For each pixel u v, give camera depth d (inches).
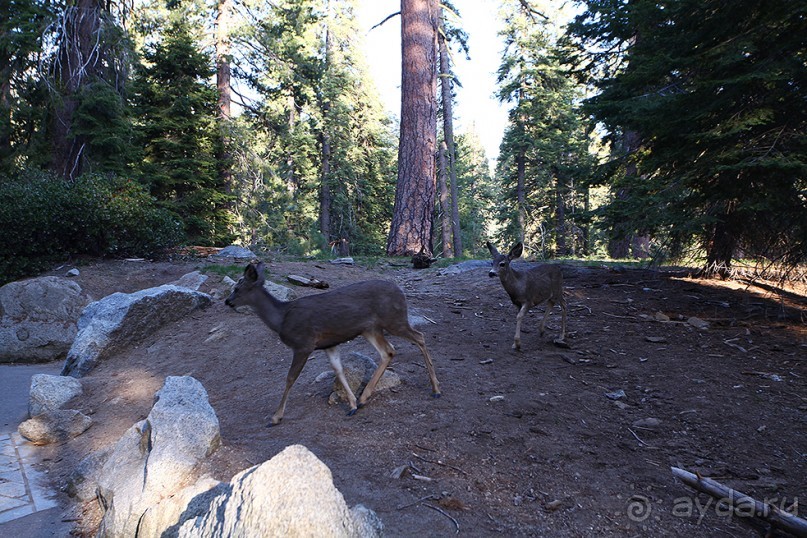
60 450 255.4
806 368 274.2
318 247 1111.6
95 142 679.1
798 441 207.0
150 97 872.9
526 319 370.0
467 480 176.6
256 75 1133.7
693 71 383.9
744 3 337.4
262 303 226.2
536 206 1624.0
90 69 703.1
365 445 198.4
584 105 447.5
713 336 325.1
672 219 367.2
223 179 975.0
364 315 228.4
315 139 1379.2
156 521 160.9
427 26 726.5
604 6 472.7
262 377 291.7
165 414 202.1
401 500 163.3
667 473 185.6
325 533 108.3
